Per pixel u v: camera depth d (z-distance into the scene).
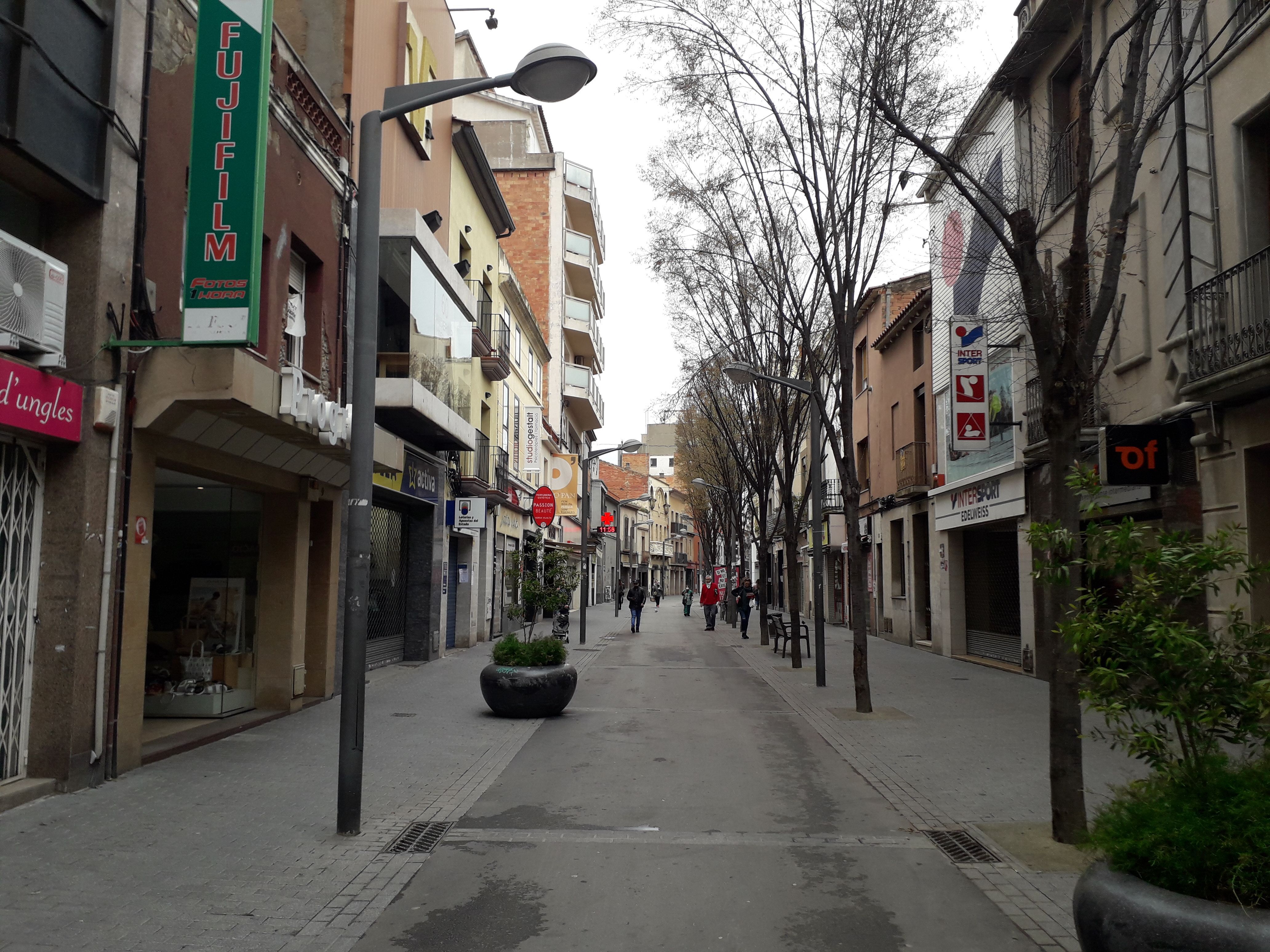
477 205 23.12
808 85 11.77
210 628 11.55
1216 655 4.07
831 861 5.88
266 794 7.46
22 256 6.50
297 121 11.23
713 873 5.62
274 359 10.54
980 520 19.08
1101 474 11.60
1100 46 13.51
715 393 26.17
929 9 10.30
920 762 9.07
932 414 23.23
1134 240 12.77
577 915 4.91
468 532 22.00
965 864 5.83
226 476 10.05
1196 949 3.19
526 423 30.92
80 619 7.34
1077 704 6.32
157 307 8.30
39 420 6.75
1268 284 9.62
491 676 11.70
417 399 14.48
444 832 6.47
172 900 5.02
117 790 7.43
